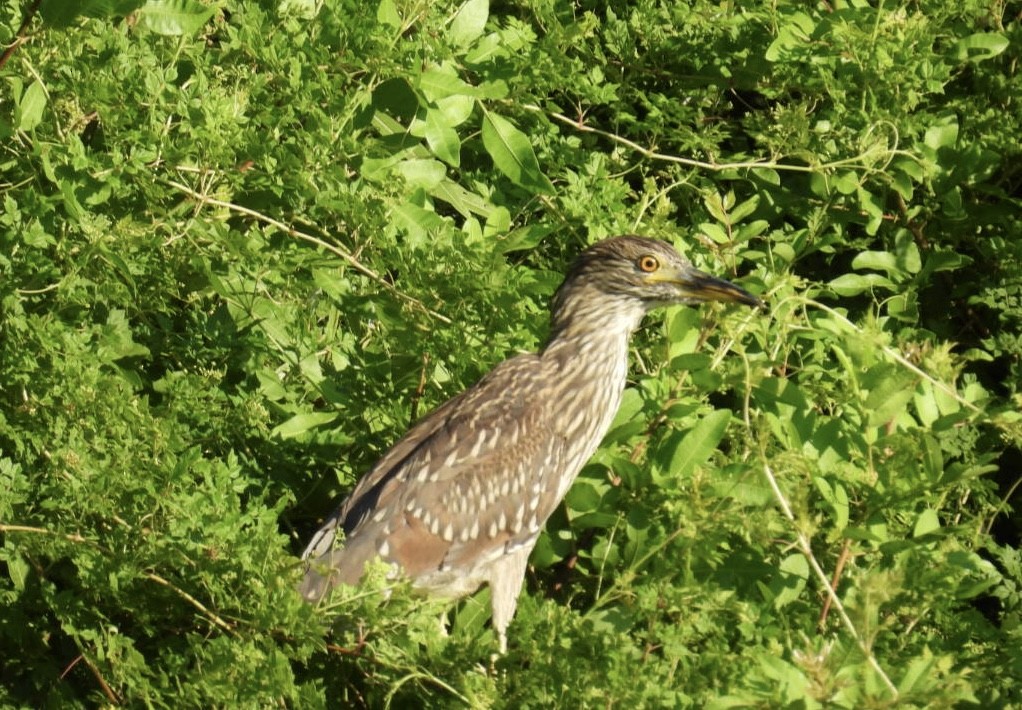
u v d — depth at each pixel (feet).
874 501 35.73
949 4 45.60
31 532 33.35
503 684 30.68
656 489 36.78
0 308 35.24
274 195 39.81
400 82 41.37
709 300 38.96
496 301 37.86
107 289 36.88
